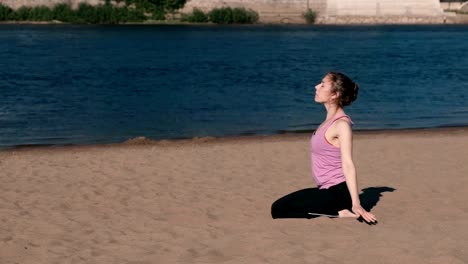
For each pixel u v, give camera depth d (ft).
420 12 384.88
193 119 75.87
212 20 346.74
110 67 143.02
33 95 96.58
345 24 362.12
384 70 143.02
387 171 40.93
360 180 38.19
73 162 43.83
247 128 69.05
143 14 338.95
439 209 30.83
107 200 33.32
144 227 28.22
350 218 27.84
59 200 33.22
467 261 22.59
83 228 28.12
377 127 70.13
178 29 297.74
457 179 38.22
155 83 115.65
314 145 27.48
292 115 78.89
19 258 24.20
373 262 22.76
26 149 53.88
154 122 73.41
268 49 200.44
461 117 77.92
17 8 317.22
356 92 27.12
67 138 62.39
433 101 93.09
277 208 28.37
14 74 123.75
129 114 79.46
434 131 64.75
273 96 98.32
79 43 212.23
